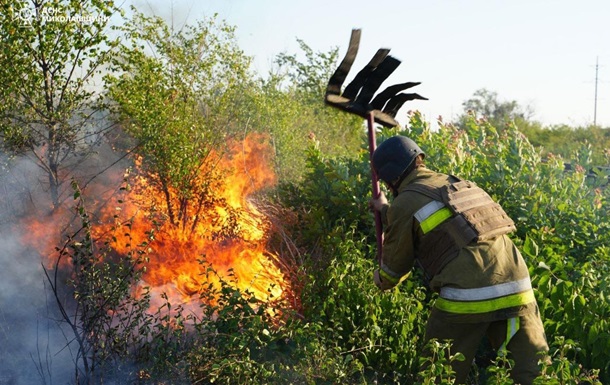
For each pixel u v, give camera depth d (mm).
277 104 11500
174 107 7934
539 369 3709
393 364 4641
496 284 3754
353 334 4641
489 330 3928
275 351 4449
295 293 5566
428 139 6707
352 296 4883
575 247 5793
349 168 6738
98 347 4469
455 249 3795
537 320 3846
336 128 15609
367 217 6039
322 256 5926
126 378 4477
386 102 4359
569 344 3658
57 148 6871
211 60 8312
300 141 11820
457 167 6234
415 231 3918
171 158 7609
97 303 4582
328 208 6609
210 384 4301
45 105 6867
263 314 4676
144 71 7551
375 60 4141
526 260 4793
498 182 6113
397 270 4023
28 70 6637
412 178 4047
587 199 6223
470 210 3834
